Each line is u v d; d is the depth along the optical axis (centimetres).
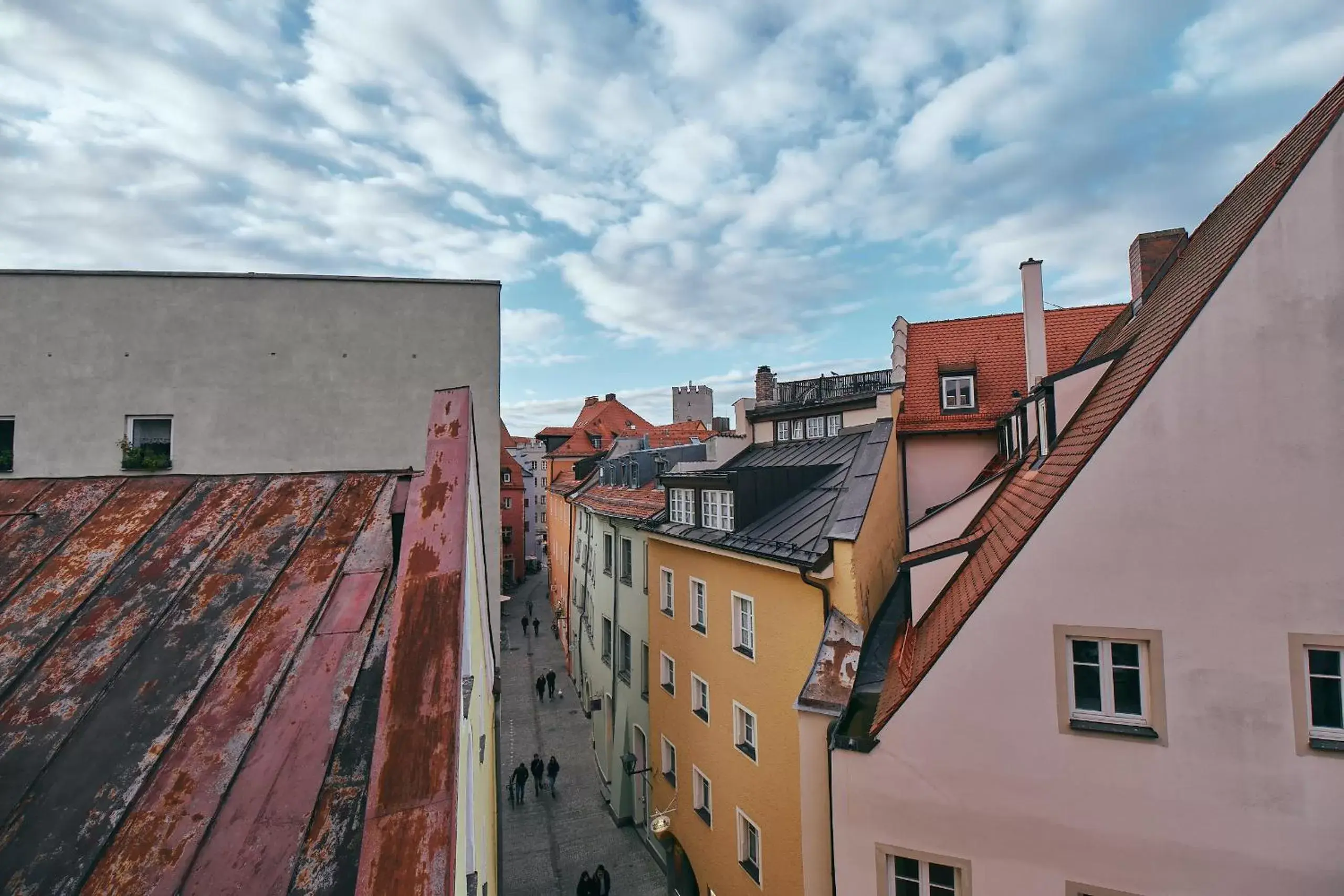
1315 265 696
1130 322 1393
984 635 788
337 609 450
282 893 287
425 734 320
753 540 1320
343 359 1316
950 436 1616
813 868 1006
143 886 287
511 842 1903
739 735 1348
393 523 503
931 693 808
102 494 580
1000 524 1032
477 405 1337
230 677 394
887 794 823
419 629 371
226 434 1274
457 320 1359
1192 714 716
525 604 5150
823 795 995
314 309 1316
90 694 379
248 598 461
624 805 2005
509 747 2528
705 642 1496
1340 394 687
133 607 449
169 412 1262
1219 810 704
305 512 570
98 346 1252
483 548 776
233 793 328
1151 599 734
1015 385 1673
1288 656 692
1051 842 757
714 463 2034
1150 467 739
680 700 1634
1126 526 745
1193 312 730
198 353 1279
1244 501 709
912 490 1620
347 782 335
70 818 313
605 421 7094
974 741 789
